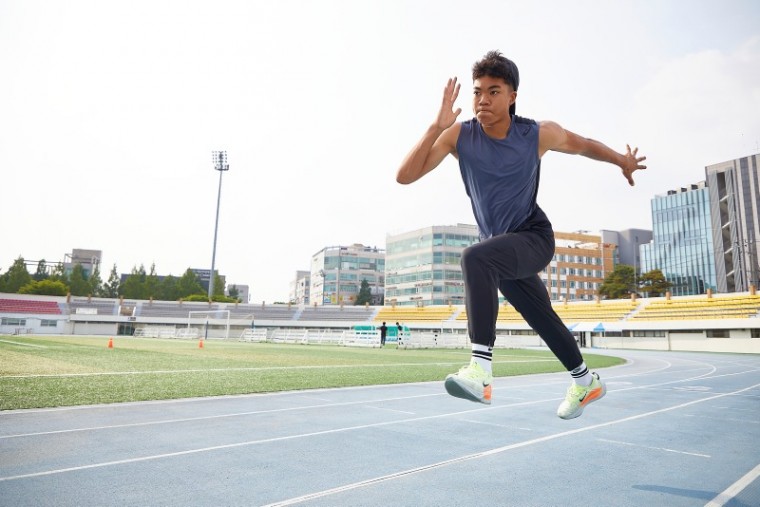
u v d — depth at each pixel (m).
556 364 17.08
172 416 5.64
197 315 66.81
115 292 101.19
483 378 2.04
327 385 9.20
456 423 5.60
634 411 6.88
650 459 4.06
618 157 2.61
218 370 11.64
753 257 75.62
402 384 9.80
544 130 2.31
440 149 2.27
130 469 3.45
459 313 61.69
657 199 92.06
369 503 2.83
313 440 4.55
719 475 3.59
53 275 82.50
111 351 19.12
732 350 36.34
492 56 2.23
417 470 3.57
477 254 2.10
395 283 99.44
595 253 97.62
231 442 4.38
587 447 4.48
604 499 2.98
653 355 29.48
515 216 2.36
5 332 51.59
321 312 72.00
